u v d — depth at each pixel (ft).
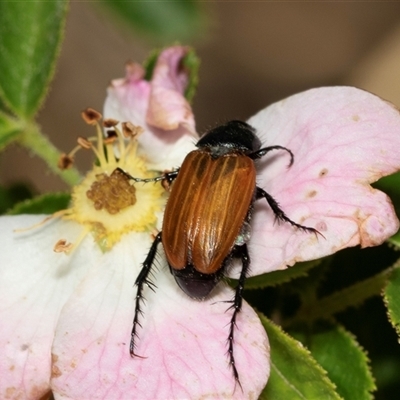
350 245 0.32
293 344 0.34
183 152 0.37
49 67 0.39
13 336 0.34
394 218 0.32
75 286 0.35
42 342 0.34
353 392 0.35
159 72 0.36
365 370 0.35
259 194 0.34
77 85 0.66
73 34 0.67
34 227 0.36
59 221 0.36
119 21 0.41
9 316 0.34
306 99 0.34
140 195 0.36
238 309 0.33
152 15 0.41
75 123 0.64
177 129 0.37
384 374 0.37
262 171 0.34
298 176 0.34
